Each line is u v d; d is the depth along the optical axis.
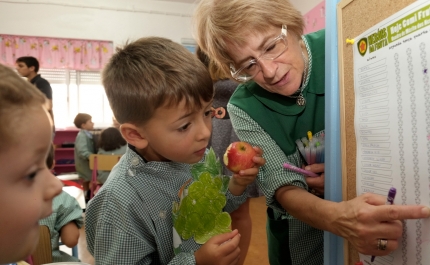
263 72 0.83
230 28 0.82
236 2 0.81
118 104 0.83
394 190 0.54
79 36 5.10
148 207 0.81
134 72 0.79
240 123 0.97
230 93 1.50
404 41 0.52
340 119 0.72
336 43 0.73
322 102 0.92
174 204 0.85
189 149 0.81
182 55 0.83
